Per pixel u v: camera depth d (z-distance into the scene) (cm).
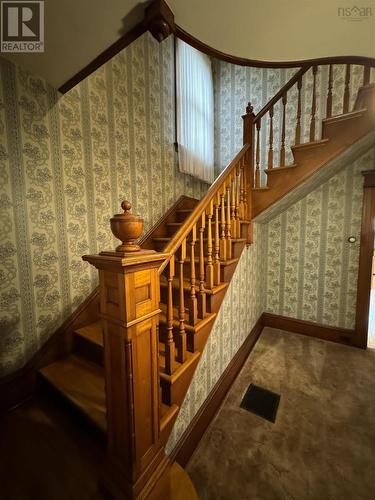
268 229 295
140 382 86
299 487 114
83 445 111
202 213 134
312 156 186
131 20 94
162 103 247
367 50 108
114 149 195
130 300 78
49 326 155
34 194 144
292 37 102
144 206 229
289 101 286
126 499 85
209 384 155
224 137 344
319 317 271
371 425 149
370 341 264
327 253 261
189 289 148
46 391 144
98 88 180
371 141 207
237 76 328
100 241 185
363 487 113
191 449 129
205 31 99
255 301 264
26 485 94
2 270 131
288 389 183
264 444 137
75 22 96
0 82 126
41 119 145
